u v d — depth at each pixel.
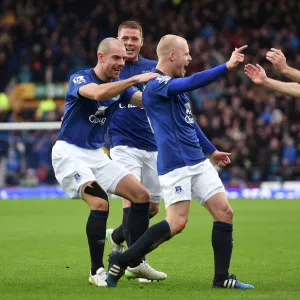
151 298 9.65
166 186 10.50
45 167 33.91
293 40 41.38
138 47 12.97
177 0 43.03
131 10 41.50
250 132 33.94
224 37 41.12
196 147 10.66
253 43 40.69
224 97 37.66
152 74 10.37
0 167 33.69
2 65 41.47
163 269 12.83
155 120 10.58
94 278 10.91
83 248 15.80
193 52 39.50
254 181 32.81
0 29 42.50
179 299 9.55
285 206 26.75
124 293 10.09
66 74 39.81
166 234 10.36
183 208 10.48
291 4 42.53
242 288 10.50
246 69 10.77
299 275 11.98
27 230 19.56
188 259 14.04
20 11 43.84
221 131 34.03
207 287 10.77
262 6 42.47
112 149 12.99
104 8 41.72
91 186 10.94
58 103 39.72
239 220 21.86
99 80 11.13
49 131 34.41
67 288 10.60
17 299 9.56
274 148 32.88
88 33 41.09
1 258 14.27
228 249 10.57
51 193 32.81
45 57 40.53
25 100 40.09
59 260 13.95
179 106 10.62
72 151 11.16
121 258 10.49
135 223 11.35
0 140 33.91
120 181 11.29
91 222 10.89
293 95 10.62
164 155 10.50
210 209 10.60
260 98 37.31
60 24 42.09
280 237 17.66
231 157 33.00
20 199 31.30
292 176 32.69
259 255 14.54
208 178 10.59
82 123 11.18
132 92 11.71
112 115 12.76
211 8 42.72
